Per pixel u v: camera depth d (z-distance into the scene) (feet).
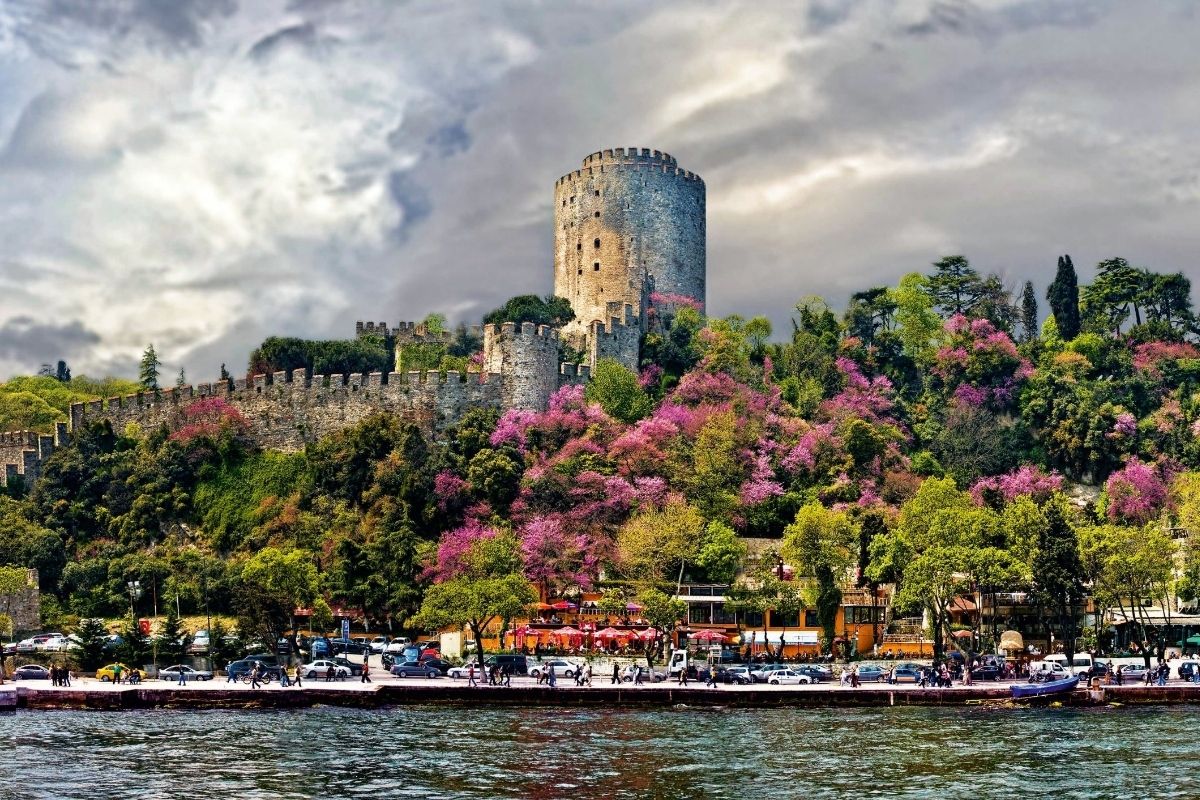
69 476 564.30
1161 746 297.12
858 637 459.73
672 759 281.54
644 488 511.40
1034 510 442.91
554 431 544.62
